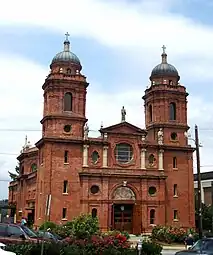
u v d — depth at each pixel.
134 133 69.06
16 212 89.62
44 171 64.00
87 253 26.64
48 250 25.78
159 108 72.44
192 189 70.44
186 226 68.56
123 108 69.69
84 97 68.12
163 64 75.56
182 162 71.06
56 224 58.78
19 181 87.56
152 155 69.88
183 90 73.88
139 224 65.69
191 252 24.89
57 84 66.75
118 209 66.12
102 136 67.69
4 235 32.56
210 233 56.69
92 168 65.75
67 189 64.06
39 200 65.62
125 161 68.06
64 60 68.94
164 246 53.06
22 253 25.48
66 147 65.25
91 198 64.38
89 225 47.97
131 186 66.75
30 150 86.62
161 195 67.75
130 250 28.23
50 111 66.12
